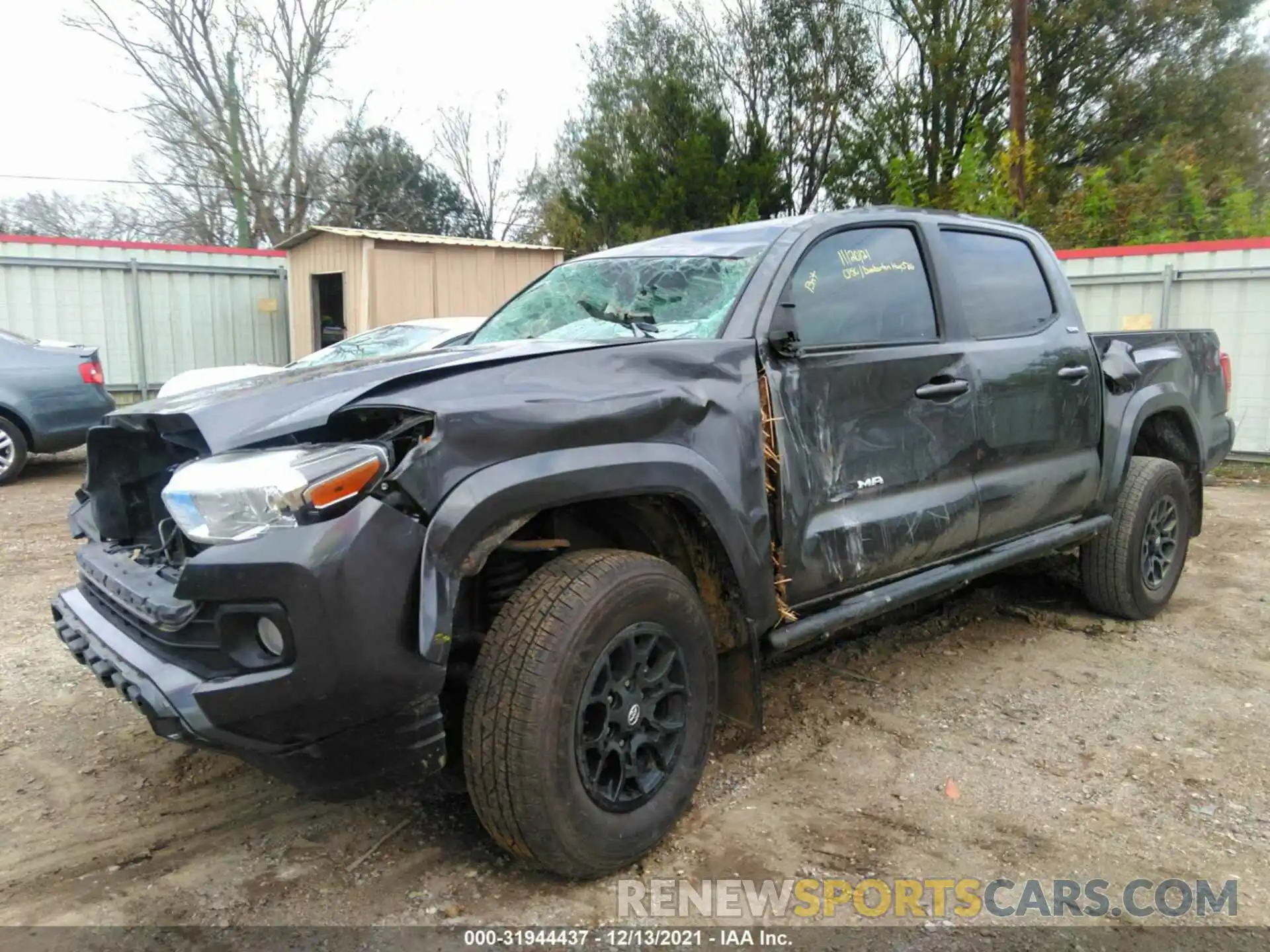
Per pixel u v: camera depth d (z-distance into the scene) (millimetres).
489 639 2498
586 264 4055
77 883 2668
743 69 28609
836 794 3162
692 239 3770
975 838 2893
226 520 2246
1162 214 16703
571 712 2461
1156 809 3064
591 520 3068
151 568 2682
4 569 5949
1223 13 24750
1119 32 25234
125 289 13570
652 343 2861
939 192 18094
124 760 3418
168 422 2527
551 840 2465
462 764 2826
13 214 29547
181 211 30125
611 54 29625
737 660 3074
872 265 3627
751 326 3107
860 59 28031
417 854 2818
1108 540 4773
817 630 3223
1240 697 3980
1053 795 3158
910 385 3518
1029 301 4352
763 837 2895
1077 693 4027
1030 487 4090
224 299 14430
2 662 4332
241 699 2207
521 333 3725
